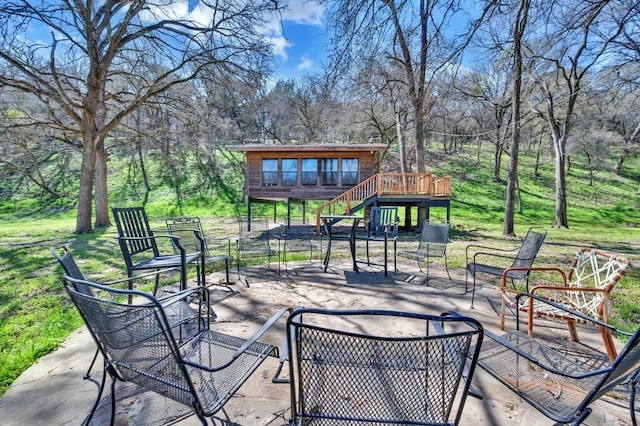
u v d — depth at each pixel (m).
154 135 13.85
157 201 19.22
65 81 10.27
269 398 1.92
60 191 19.88
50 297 3.95
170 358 1.42
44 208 18.08
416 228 12.92
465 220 17.31
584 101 14.55
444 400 1.32
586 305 2.60
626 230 14.36
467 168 27.55
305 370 1.32
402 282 4.42
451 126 23.78
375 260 6.08
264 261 5.86
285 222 15.10
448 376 1.31
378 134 22.33
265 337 2.73
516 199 21.62
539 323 3.06
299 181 12.61
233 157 26.20
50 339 2.68
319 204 19.34
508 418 1.75
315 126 23.91
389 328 2.94
